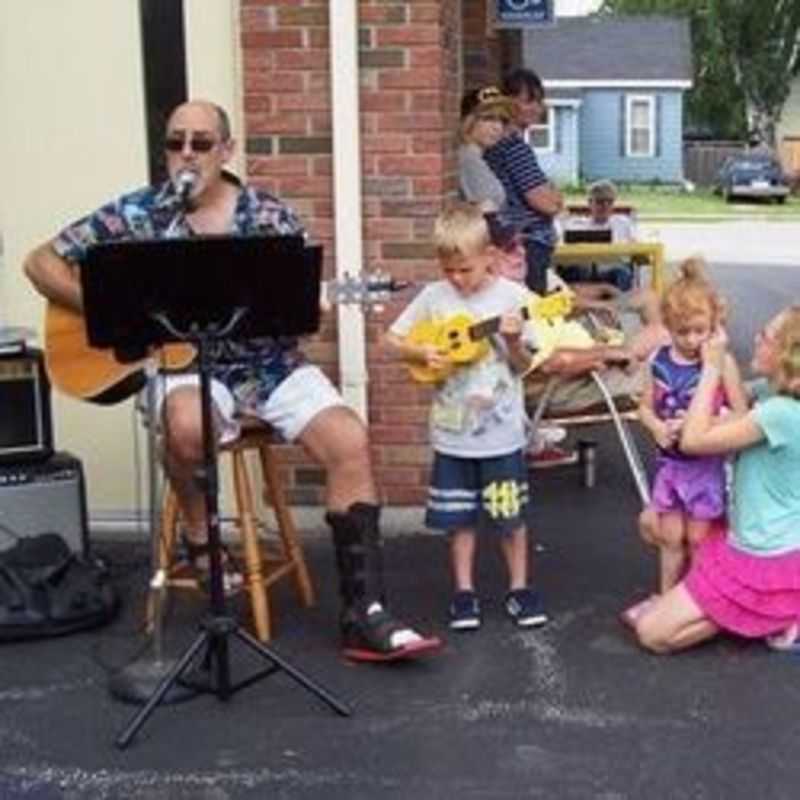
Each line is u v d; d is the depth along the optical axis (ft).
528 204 26.73
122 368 18.07
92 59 22.66
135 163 22.85
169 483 18.61
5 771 15.42
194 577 19.35
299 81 22.38
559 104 165.27
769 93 198.59
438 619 19.53
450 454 18.94
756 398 19.43
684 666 17.88
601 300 27.94
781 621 18.08
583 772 15.12
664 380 18.63
